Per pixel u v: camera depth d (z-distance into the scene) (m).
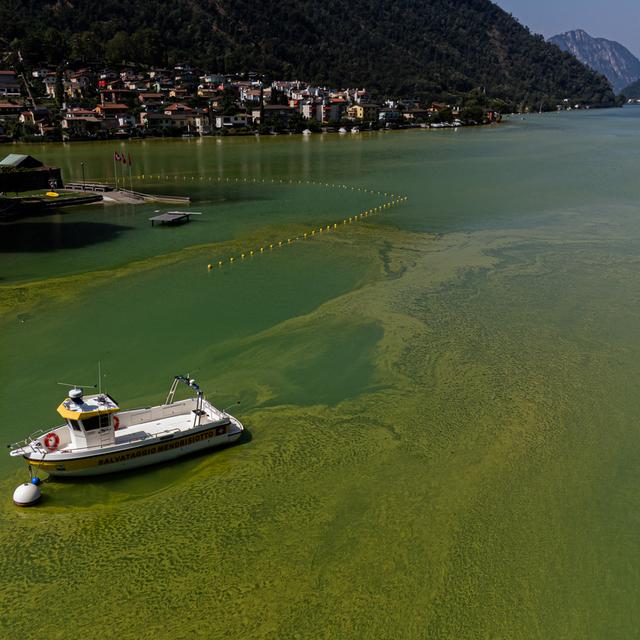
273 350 34.78
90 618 18.08
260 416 28.38
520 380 31.62
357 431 27.20
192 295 43.16
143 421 26.38
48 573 19.61
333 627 17.81
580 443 26.38
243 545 20.70
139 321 38.56
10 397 29.56
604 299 42.81
